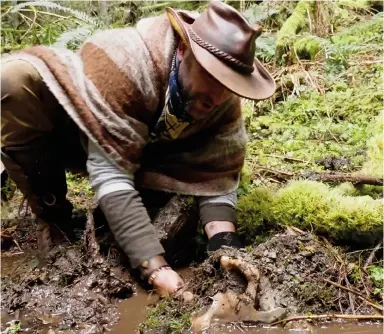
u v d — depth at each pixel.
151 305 1.86
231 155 2.16
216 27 1.76
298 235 1.96
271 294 1.79
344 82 3.58
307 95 3.43
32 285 1.96
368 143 2.68
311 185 2.22
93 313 1.82
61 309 1.85
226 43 1.74
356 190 2.34
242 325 1.71
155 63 1.93
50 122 2.12
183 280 1.96
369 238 2.06
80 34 3.66
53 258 2.09
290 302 1.78
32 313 1.84
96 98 1.93
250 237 2.19
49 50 2.04
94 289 1.91
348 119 3.19
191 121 1.99
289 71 3.66
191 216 2.16
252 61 1.78
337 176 2.38
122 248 1.97
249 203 2.21
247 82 1.75
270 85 1.86
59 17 4.34
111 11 4.60
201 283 1.84
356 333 1.66
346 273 1.91
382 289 1.86
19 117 2.05
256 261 1.84
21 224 2.58
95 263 1.96
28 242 2.45
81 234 2.30
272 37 4.12
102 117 1.93
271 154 2.87
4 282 2.02
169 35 1.95
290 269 1.84
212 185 2.15
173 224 2.11
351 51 3.76
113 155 1.95
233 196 2.20
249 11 4.46
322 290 1.81
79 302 1.87
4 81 1.99
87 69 1.97
